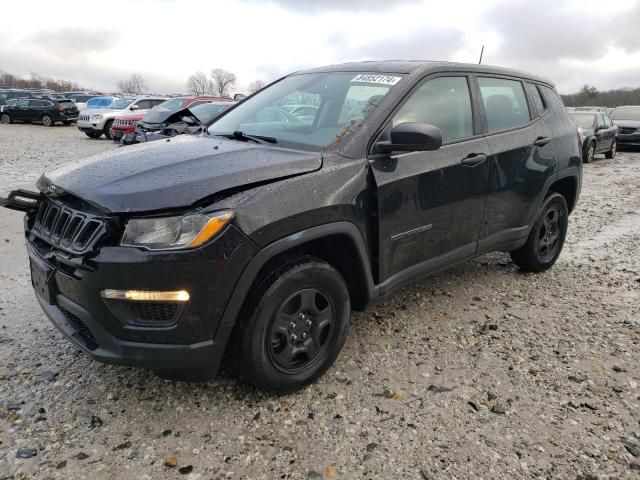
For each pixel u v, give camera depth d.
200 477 2.36
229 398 2.93
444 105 3.68
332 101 3.53
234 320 2.59
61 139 20.34
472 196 3.79
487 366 3.31
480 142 3.86
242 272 2.54
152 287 2.40
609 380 3.18
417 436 2.65
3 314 3.89
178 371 2.57
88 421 2.72
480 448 2.56
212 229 2.44
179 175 2.60
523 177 4.28
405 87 3.42
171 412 2.80
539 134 4.49
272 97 3.98
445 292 4.50
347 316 3.11
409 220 3.33
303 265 2.81
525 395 3.01
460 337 3.69
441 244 3.65
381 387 3.06
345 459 2.48
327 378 3.14
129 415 2.77
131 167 2.76
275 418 2.77
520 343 3.62
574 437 2.66
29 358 3.29
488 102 4.09
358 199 3.00
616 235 6.74
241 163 2.77
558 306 4.27
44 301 2.90
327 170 2.91
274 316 2.75
